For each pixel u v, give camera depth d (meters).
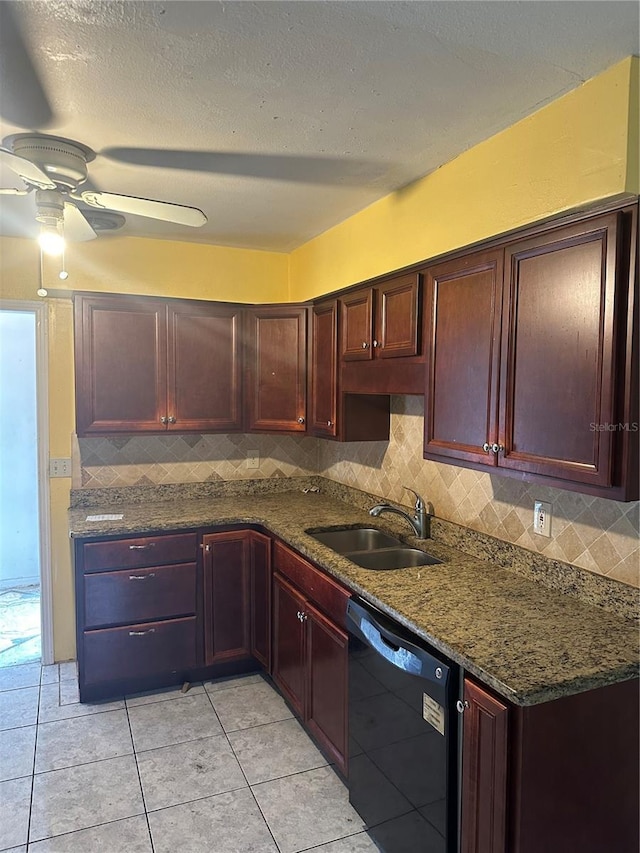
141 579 2.89
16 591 4.45
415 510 2.61
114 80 1.52
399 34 1.31
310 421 3.22
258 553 3.02
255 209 2.65
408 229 2.28
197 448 3.52
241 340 3.36
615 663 1.43
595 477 1.47
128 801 2.18
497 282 1.80
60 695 2.93
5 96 1.61
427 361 2.18
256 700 2.90
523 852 1.35
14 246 3.05
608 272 1.44
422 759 1.64
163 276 3.30
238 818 2.09
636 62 1.40
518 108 1.65
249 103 1.65
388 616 1.86
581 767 1.40
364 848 1.96
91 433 3.06
